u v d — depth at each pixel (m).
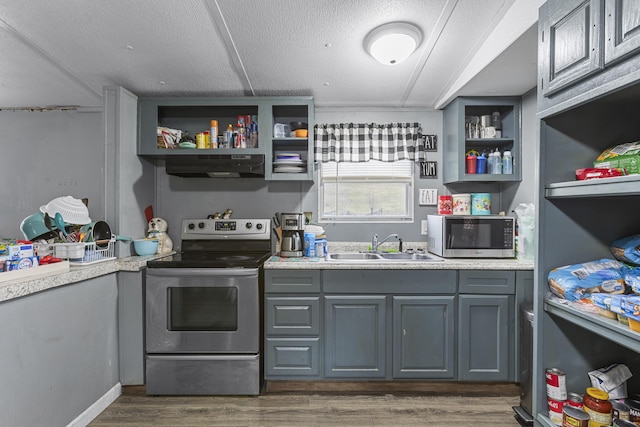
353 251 2.73
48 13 1.53
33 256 1.57
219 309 2.08
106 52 1.88
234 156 2.40
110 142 2.24
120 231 2.24
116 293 2.08
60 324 1.63
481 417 1.88
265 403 2.01
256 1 1.44
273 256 2.48
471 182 2.76
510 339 2.09
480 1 1.46
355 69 2.10
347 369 2.11
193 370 2.06
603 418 1.11
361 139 2.72
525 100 2.39
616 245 1.23
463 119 2.44
